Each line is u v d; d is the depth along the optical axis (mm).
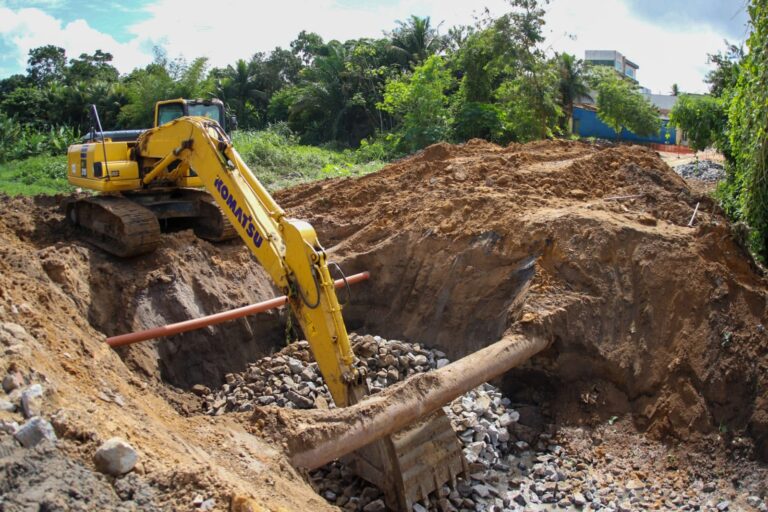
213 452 5242
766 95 10133
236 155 7570
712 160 28531
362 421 6160
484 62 33719
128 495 3604
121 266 9367
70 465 3588
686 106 24469
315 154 28797
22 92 42656
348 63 40562
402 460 6453
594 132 45250
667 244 8977
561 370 8516
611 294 8883
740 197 11258
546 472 7438
